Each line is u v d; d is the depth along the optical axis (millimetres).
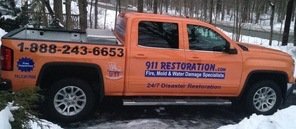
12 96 4402
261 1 52625
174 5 63719
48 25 17234
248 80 7590
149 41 6918
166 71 7012
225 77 7391
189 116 7570
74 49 6539
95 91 6973
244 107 7852
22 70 6371
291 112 6250
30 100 4609
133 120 7082
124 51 6754
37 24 16500
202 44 7246
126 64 6785
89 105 6812
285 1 47750
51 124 5797
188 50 7117
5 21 15750
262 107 7832
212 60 7234
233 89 7504
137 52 6816
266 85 7773
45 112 6645
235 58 7402
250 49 7645
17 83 6379
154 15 7016
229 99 7668
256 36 34031
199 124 7121
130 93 6965
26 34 7543
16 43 6344
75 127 6578
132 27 6812
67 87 6645
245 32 36906
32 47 6383
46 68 6457
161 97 7215
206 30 7234
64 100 6684
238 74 7469
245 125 5965
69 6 18219
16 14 16250
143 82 6922
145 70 6895
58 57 6477
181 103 7156
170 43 7031
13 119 3977
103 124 6793
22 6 16594
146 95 7074
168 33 7020
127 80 6836
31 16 16516
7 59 6344
